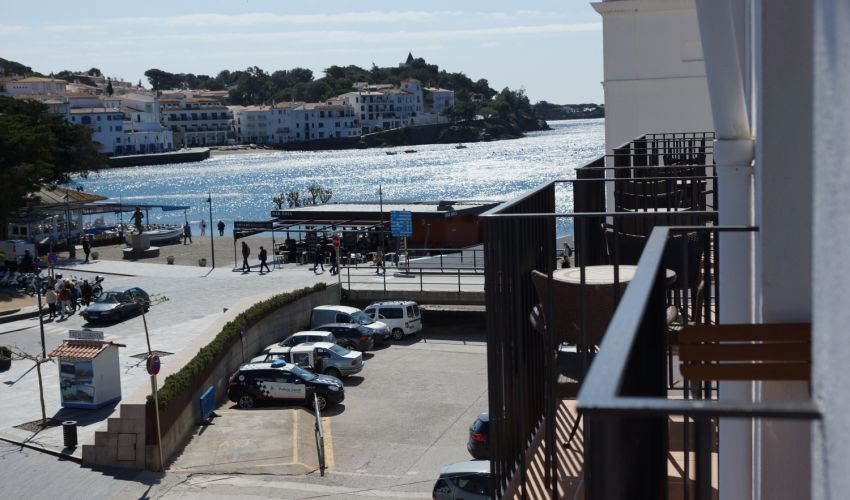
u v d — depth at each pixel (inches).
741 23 336.2
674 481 365.1
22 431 1332.4
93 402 1425.9
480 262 2389.3
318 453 1229.7
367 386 1628.9
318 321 1946.4
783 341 210.7
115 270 2780.5
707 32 267.4
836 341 69.1
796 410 72.7
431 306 2236.7
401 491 1125.1
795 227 218.7
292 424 1384.1
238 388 1498.5
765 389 219.8
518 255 312.0
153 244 3508.9
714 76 271.7
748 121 293.0
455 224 2819.9
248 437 1326.3
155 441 1193.4
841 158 68.5
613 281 297.0
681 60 1305.4
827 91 73.0
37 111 4109.3
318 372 1670.8
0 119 3107.8
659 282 159.9
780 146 217.5
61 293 2133.4
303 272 2566.4
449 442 1314.0
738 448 274.4
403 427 1390.3
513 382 324.8
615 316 101.0
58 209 3499.0
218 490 1129.4
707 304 339.3
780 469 227.0
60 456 1238.9
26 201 3213.6
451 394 1562.5
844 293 67.4
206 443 1302.9
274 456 1243.8
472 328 2082.9
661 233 163.2
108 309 2042.3
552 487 313.1
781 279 219.9
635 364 111.9
